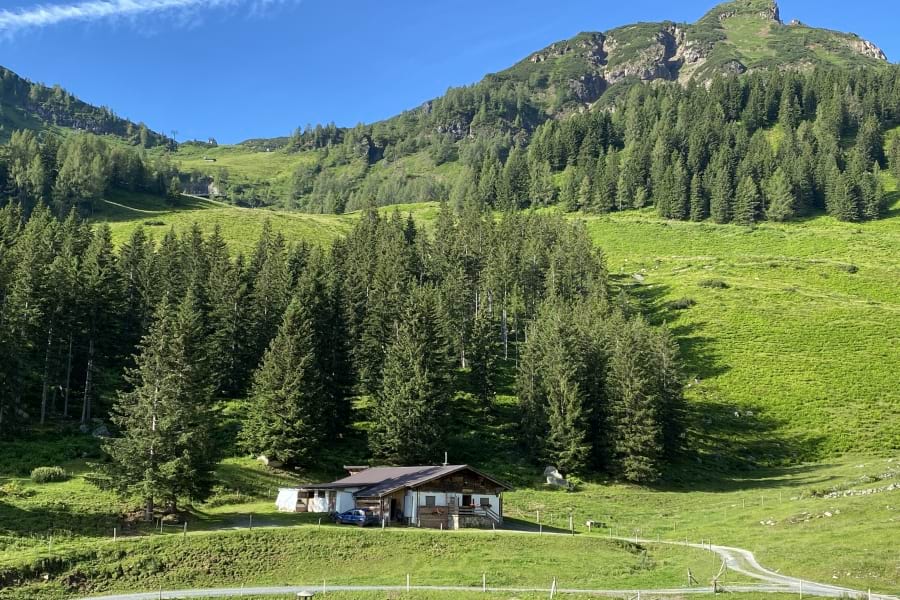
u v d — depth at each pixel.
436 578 44.94
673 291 157.62
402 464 80.75
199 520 58.69
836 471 81.12
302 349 81.94
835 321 134.88
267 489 71.12
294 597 39.56
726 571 43.09
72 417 83.31
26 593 40.00
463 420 97.31
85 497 58.69
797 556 44.81
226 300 96.69
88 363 84.44
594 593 38.19
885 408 102.19
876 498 58.22
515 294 128.88
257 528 52.81
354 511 60.50
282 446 76.88
